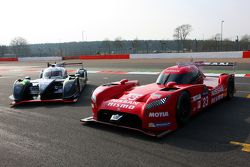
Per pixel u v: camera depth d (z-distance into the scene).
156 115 5.02
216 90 7.12
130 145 4.64
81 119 6.24
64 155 4.33
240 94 8.86
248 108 6.97
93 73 18.05
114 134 5.23
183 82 6.37
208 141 4.71
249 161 3.88
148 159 4.05
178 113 5.35
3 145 4.87
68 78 9.18
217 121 5.90
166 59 28.06
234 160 3.92
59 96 8.96
